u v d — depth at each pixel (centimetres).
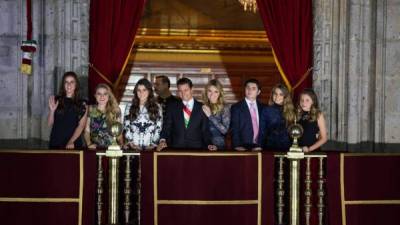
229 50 1154
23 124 963
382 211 817
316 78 988
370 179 814
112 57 953
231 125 877
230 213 800
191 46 1145
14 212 800
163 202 798
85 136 871
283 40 969
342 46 990
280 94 869
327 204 816
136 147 848
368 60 998
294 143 789
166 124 864
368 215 815
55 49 964
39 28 965
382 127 998
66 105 859
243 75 1153
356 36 987
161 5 1145
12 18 964
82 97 939
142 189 796
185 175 799
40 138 966
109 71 952
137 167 833
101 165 807
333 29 991
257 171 802
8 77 963
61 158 800
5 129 963
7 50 962
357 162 812
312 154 802
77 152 800
